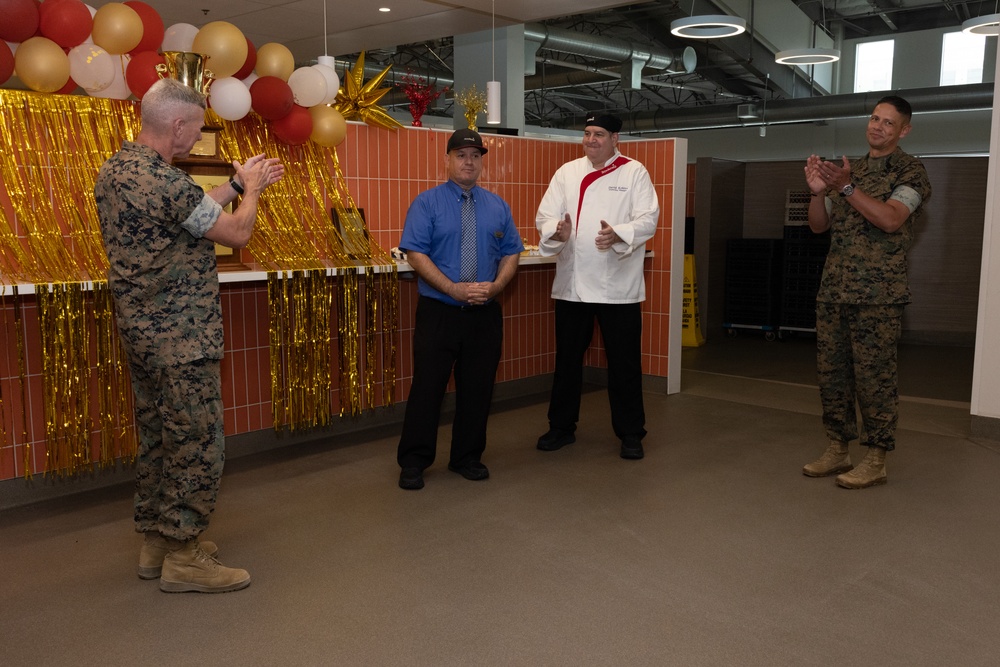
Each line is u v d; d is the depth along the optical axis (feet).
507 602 8.38
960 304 25.86
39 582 8.87
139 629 7.82
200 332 8.16
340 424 15.03
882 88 45.93
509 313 18.04
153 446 8.66
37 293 10.27
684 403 17.48
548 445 13.85
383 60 45.73
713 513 10.91
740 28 26.55
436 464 13.19
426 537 10.09
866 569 9.20
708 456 13.53
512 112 29.66
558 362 13.84
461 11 23.30
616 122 12.95
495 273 12.21
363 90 14.62
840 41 46.55
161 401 8.16
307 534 10.19
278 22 24.64
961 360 23.15
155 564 8.93
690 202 27.27
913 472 12.70
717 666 7.20
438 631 7.78
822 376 12.28
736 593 8.59
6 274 10.53
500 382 18.08
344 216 13.94
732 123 45.96
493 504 11.25
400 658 7.30
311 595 8.52
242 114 11.98
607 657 7.32
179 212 7.82
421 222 11.57
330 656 7.33
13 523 10.60
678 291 18.24
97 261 11.16
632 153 18.31
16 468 11.21
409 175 15.53
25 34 10.28
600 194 13.04
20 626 7.88
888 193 11.35
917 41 44.37
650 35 41.52
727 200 27.32
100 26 10.77
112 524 10.57
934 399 18.04
